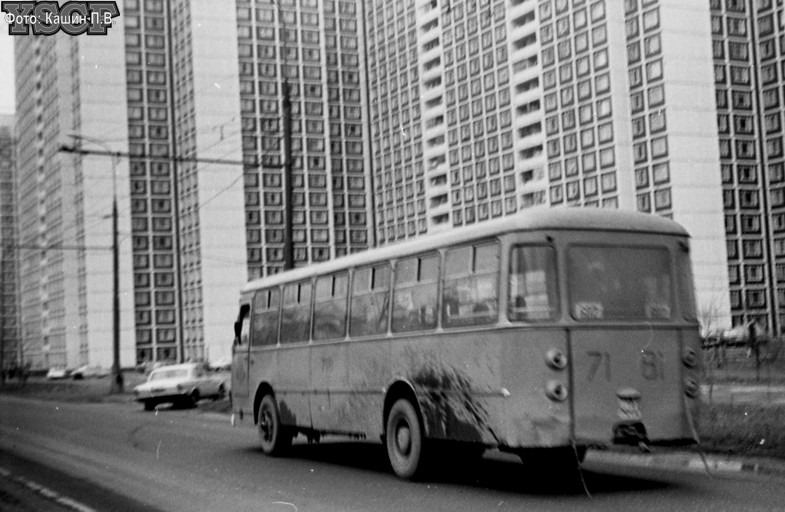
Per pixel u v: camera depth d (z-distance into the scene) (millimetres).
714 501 8625
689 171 90375
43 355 143750
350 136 125062
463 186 111562
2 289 74438
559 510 8359
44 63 140875
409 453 10656
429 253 10500
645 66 92375
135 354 121438
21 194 160875
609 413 9125
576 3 97688
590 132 95812
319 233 121562
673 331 9539
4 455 16406
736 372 25422
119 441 18422
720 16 94250
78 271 126312
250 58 119750
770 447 11812
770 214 94188
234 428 21359
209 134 117500
